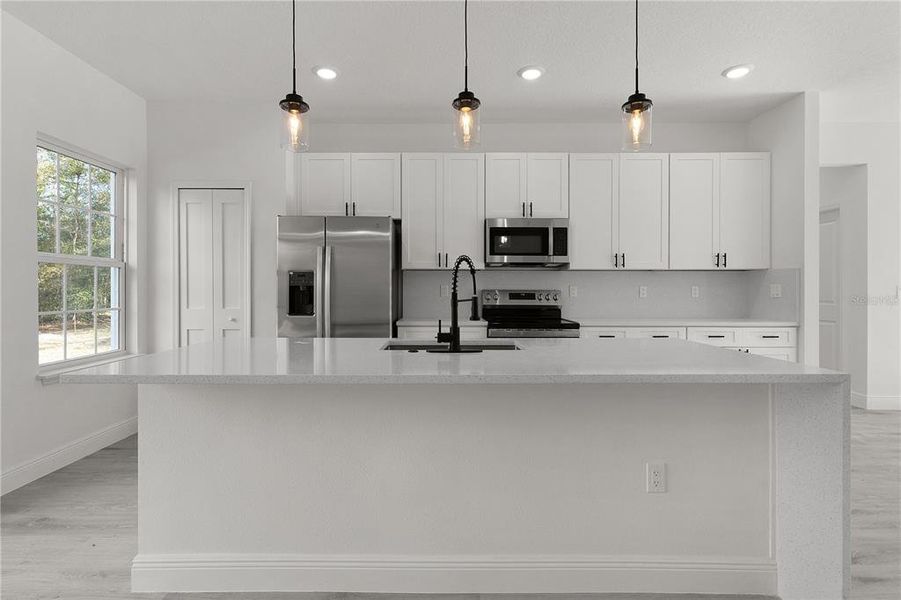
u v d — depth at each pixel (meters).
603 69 3.67
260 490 2.01
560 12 2.92
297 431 2.00
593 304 4.89
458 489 2.00
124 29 3.13
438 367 1.73
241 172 4.39
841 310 5.14
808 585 1.79
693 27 3.09
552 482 2.00
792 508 1.87
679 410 1.99
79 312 3.73
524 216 4.50
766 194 4.52
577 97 4.20
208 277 4.41
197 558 2.00
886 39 3.24
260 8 2.90
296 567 2.00
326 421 2.00
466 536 2.01
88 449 3.62
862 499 2.83
